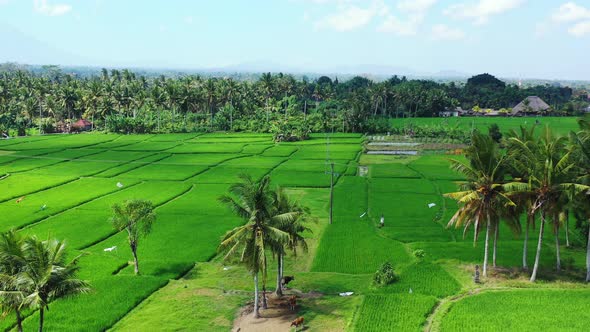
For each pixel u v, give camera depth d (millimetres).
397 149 149375
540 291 48375
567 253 60156
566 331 40125
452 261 58000
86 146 154875
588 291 48219
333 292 51344
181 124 196625
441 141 162250
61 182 104625
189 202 89312
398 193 93812
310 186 101062
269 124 191000
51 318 45000
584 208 50438
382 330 41312
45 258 36312
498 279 52438
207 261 61656
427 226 73188
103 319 44812
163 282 53562
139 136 179500
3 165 124000
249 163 126562
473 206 52625
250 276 56531
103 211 83188
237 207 45094
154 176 111812
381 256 61188
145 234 59406
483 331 40594
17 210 82812
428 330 42094
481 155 51062
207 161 129375
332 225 74375
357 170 118188
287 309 47219
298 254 63719
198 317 45781
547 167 48094
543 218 50531
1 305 34750
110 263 59469
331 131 192000
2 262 35969
